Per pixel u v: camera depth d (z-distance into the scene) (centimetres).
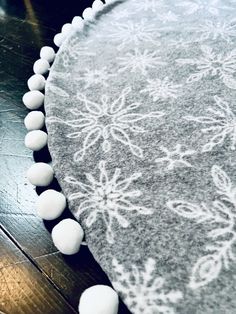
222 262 20
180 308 18
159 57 37
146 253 20
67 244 21
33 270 21
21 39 44
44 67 37
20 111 33
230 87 32
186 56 36
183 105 31
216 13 43
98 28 43
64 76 35
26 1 51
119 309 19
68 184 25
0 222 24
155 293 19
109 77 35
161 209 23
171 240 21
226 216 22
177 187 24
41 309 20
